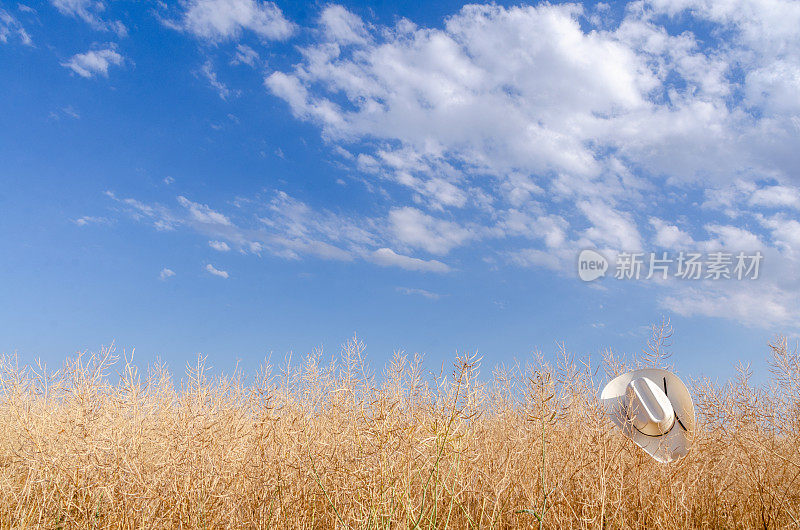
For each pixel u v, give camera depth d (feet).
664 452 15.67
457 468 13.65
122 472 13.66
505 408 17.63
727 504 15.30
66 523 12.97
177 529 13.10
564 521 13.67
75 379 15.85
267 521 13.37
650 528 14.10
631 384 16.46
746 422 16.26
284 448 14.99
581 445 15.39
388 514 12.33
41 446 14.53
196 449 14.12
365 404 15.10
